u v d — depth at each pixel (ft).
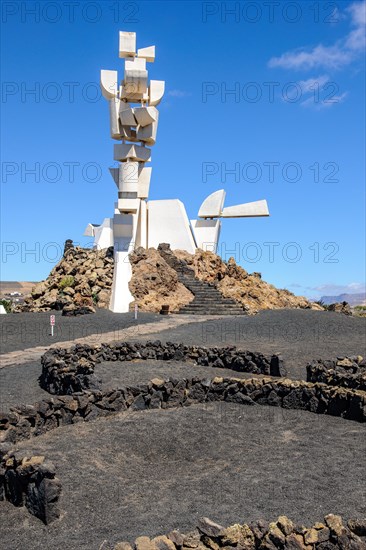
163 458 33.19
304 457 31.83
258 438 36.52
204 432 37.37
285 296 141.18
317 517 23.32
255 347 68.74
